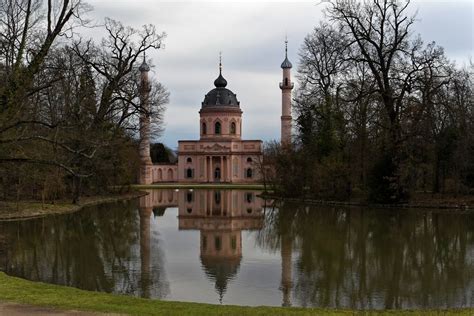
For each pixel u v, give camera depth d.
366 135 46.28
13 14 28.34
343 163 48.94
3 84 26.66
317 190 52.84
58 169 41.34
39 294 14.45
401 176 43.03
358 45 47.47
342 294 17.48
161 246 27.59
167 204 57.50
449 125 49.59
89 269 21.38
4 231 31.52
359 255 24.56
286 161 57.91
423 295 17.33
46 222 35.84
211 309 13.33
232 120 133.50
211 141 132.25
